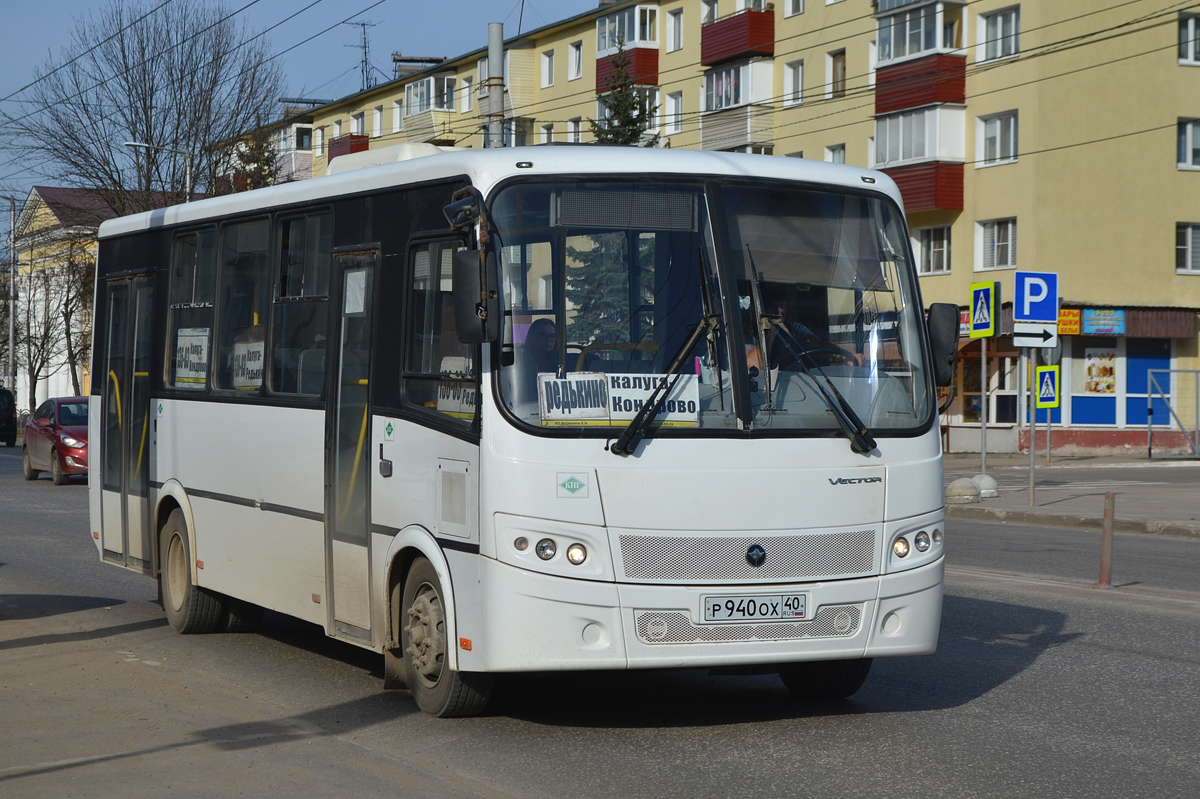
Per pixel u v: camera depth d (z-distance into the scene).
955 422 39.91
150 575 10.89
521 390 6.63
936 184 39.44
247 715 7.37
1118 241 38.12
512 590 6.52
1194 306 38.81
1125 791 6.02
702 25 49.66
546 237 6.83
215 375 9.85
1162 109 38.50
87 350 68.38
